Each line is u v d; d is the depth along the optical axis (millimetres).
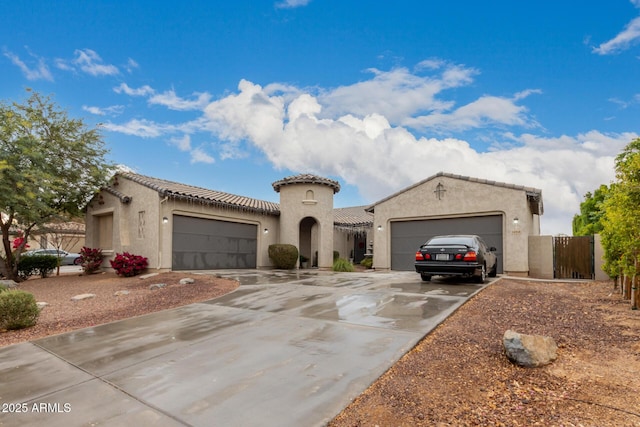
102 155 18078
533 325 6059
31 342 5945
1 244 22031
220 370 4496
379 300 8523
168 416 3408
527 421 3158
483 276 11734
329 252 21266
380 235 19266
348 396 3725
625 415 3164
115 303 9797
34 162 15531
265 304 8430
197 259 17531
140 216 16797
